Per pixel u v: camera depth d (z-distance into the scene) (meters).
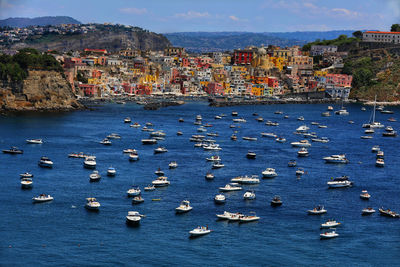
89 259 141.50
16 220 164.12
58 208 175.12
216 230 161.25
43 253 143.75
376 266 142.75
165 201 185.38
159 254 145.38
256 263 142.00
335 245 153.88
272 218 172.38
